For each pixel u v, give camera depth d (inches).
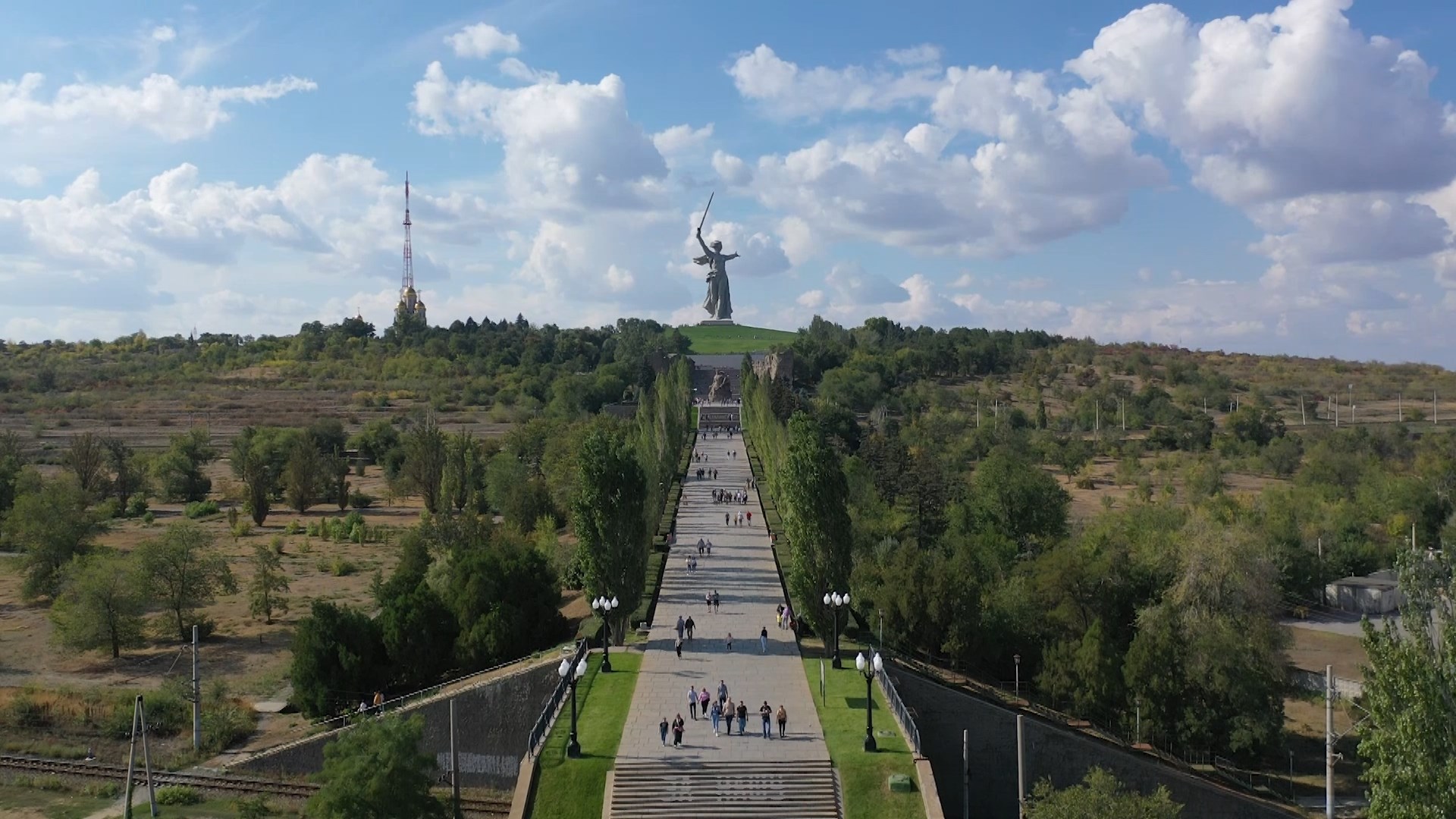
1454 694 1305.4
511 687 2449.6
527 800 1886.1
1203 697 2672.2
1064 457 7042.3
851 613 3093.0
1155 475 6845.5
